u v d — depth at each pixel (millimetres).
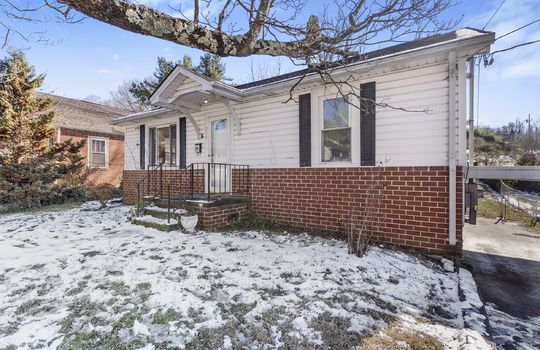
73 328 2262
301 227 5637
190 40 2117
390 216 4637
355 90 5004
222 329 2256
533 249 5281
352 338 2150
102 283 3072
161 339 2125
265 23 2297
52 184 9945
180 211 5723
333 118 5344
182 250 4180
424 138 4375
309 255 3990
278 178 6012
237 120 6559
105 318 2398
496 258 4707
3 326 2297
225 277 3227
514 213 9273
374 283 3135
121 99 24547
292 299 2730
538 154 15602
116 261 3727
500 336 2402
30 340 2107
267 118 6199
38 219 6918
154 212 6090
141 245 4434
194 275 3266
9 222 6621
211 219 5492
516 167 4266
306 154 5598
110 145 14484
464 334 2182
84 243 4605
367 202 4715
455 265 3834
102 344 2068
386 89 4684
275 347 2049
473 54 3936
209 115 7273
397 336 2166
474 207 4371
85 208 8758
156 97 6477
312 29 2609
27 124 9562
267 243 4594
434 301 2801
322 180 5391
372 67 4082
